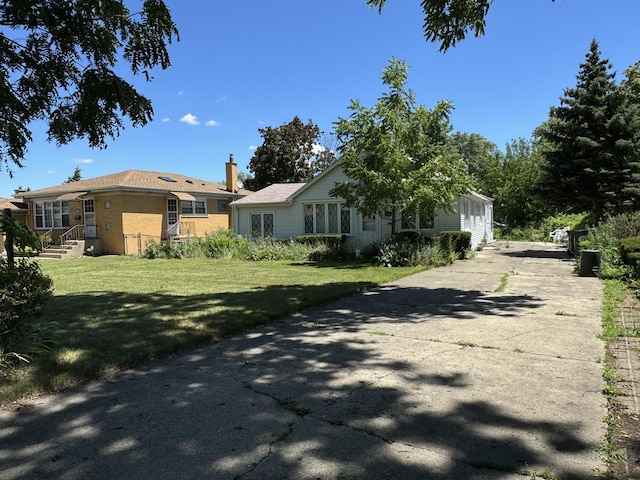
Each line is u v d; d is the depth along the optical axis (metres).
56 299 8.85
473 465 2.73
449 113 15.66
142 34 6.11
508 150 43.53
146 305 8.05
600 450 2.88
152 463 2.82
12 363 4.58
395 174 14.85
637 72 20.14
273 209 22.31
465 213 19.41
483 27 7.55
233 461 2.83
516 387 3.97
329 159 45.25
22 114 5.89
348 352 5.15
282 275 12.77
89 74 5.94
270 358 5.00
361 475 2.64
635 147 18.16
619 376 4.17
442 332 5.98
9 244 5.45
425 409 3.55
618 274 10.77
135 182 24.30
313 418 3.43
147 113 6.41
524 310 7.36
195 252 20.44
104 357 4.86
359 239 20.03
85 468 2.78
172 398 3.88
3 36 5.61
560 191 19.47
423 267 14.13
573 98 19.50
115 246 23.69
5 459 2.89
